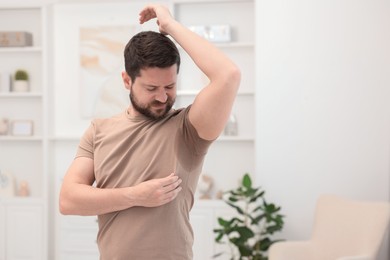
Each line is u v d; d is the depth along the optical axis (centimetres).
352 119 454
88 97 525
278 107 462
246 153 509
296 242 395
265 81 463
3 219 513
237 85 145
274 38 462
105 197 150
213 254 484
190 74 515
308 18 459
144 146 157
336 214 395
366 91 453
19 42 514
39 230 509
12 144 538
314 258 392
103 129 165
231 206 438
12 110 536
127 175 156
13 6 518
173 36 154
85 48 524
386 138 451
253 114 507
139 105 155
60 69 529
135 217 154
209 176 511
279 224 434
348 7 455
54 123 528
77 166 165
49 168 514
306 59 459
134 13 518
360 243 372
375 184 452
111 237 157
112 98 522
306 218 458
